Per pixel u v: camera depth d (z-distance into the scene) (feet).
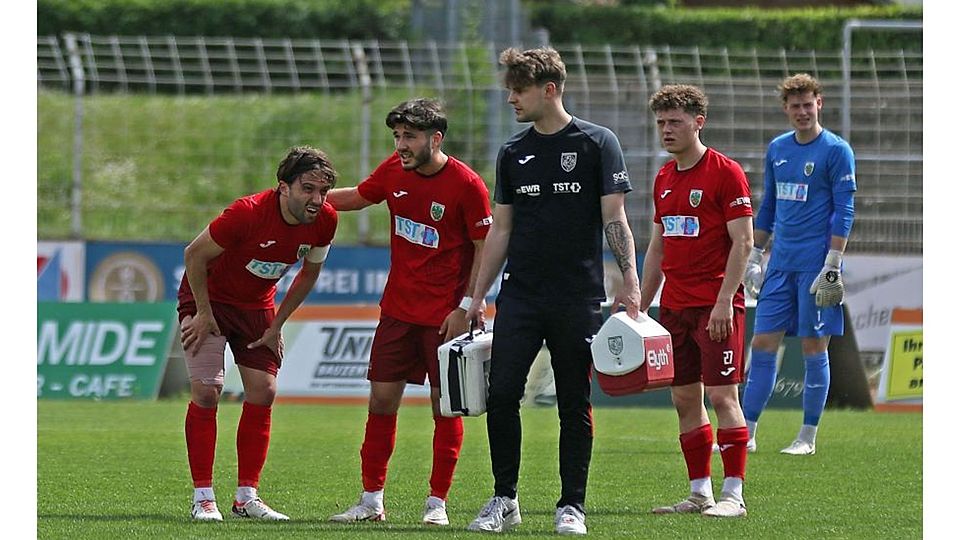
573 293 75.92
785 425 153.38
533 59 75.31
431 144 80.07
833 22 314.76
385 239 212.23
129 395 179.73
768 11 329.11
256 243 81.20
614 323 75.31
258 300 84.38
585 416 76.28
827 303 118.32
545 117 76.13
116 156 237.25
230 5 309.63
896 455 121.90
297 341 180.24
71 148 237.04
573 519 74.69
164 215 225.35
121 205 222.48
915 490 98.37
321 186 79.82
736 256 84.02
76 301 182.29
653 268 89.45
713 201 85.51
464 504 91.50
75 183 197.57
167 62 266.36
